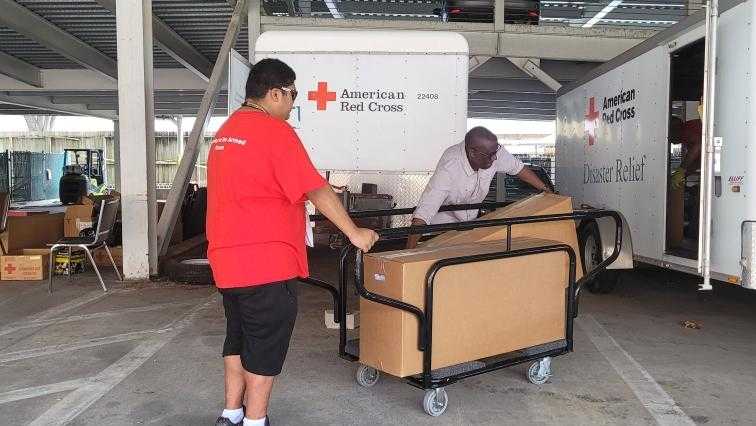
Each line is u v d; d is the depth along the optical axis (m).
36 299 6.48
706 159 4.62
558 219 3.87
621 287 7.15
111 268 8.33
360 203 7.02
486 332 3.53
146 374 4.11
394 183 7.12
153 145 7.60
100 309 6.02
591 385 3.90
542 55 9.81
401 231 3.27
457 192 4.68
